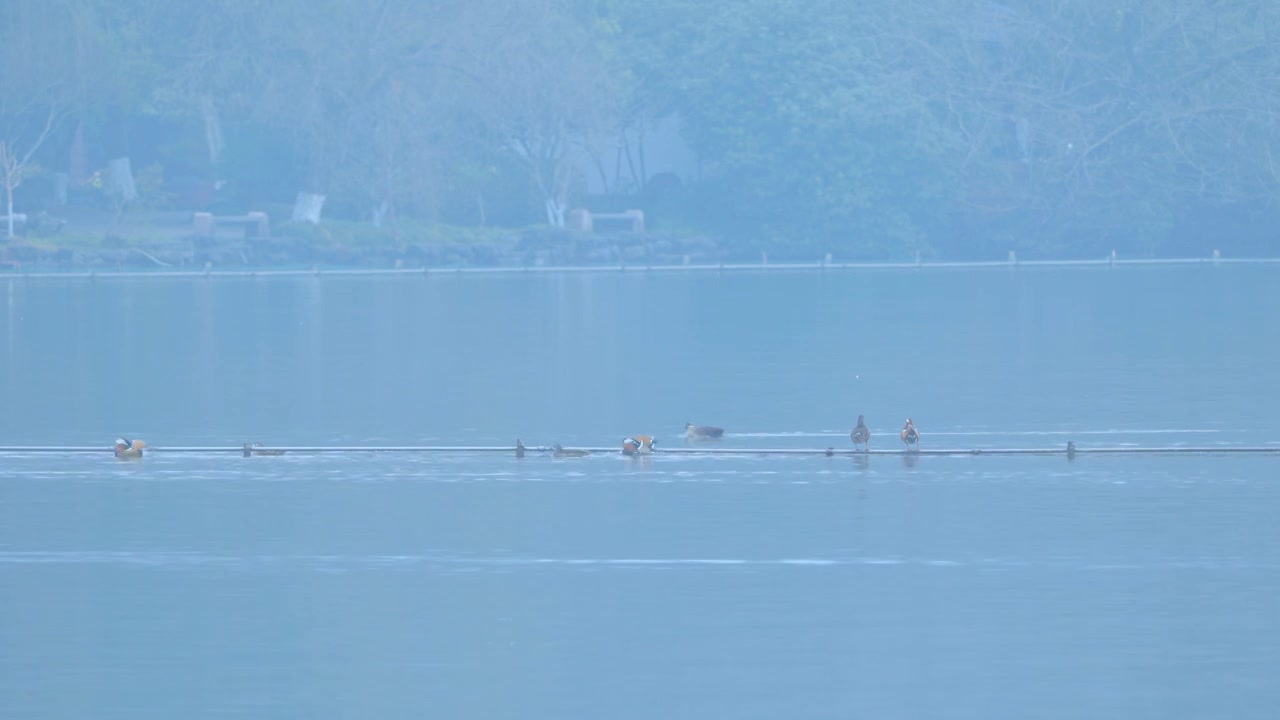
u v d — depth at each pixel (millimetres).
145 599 64062
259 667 56562
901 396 119312
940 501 80125
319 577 66938
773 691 54188
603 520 76625
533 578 66625
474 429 104812
